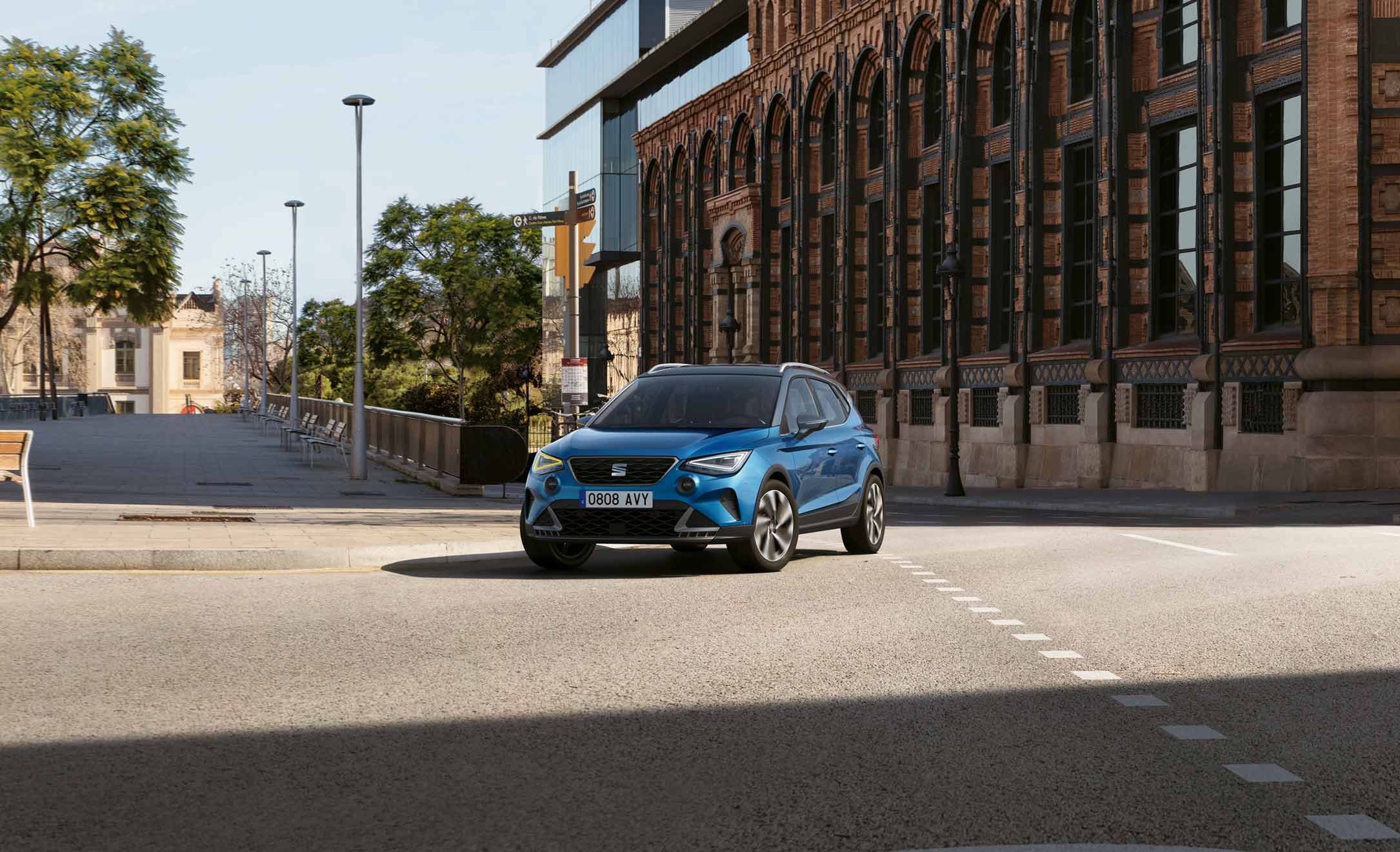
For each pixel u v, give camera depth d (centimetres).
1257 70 2902
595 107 7544
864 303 4653
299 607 1069
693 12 6869
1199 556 1480
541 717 694
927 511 2584
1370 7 2655
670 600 1122
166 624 980
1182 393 3091
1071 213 3519
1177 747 638
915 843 493
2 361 9219
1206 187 2989
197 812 529
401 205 7938
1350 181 2656
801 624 993
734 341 5550
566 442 1319
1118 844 493
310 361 10188
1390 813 533
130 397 12588
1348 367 2634
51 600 1095
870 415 4538
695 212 5953
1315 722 690
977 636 944
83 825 511
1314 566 1373
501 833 504
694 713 706
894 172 4319
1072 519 2262
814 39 4859
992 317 3822
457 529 1673
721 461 1279
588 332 7544
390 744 639
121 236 3161
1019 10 3638
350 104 2870
